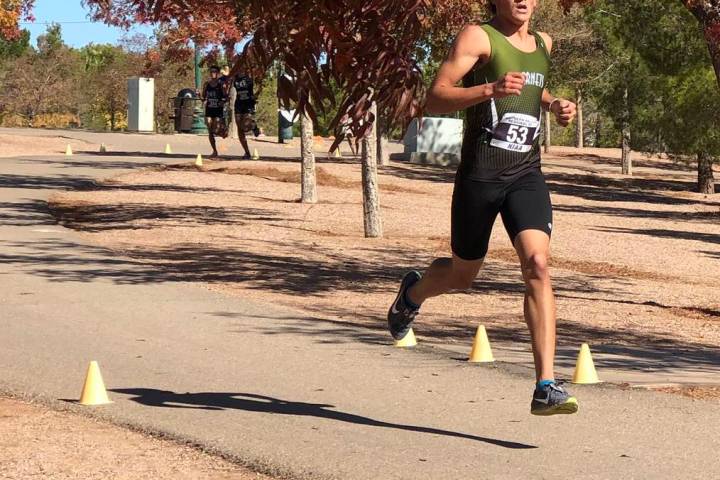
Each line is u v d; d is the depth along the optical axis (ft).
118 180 97.04
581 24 162.61
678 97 129.08
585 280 59.62
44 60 246.27
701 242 86.89
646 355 35.04
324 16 17.21
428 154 151.43
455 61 20.44
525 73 20.76
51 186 87.35
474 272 22.44
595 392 26.81
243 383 27.02
